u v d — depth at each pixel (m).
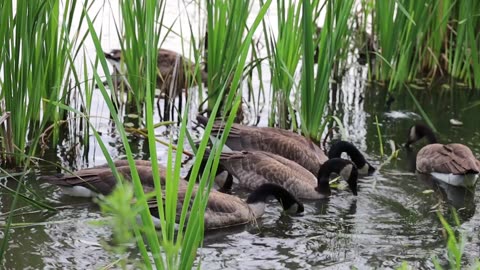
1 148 13.68
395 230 12.18
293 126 15.62
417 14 17.19
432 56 18.77
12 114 13.28
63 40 14.51
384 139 15.75
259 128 14.88
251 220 12.43
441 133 16.08
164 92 16.89
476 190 13.85
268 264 10.90
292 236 11.92
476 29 18.38
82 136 14.95
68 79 14.58
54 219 11.84
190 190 8.66
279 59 14.79
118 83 17.02
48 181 12.53
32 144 13.48
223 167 13.73
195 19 20.05
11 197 12.48
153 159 8.56
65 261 10.65
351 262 11.03
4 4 12.64
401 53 17.42
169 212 8.55
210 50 15.70
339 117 16.62
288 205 12.74
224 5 15.42
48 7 13.52
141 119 15.41
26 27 12.87
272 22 20.03
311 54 14.66
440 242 11.77
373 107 17.19
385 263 11.04
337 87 18.09
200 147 8.67
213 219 12.04
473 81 18.69
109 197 6.30
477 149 15.32
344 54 18.44
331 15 14.38
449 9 17.95
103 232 11.53
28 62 13.05
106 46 18.25
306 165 14.39
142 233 11.39
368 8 19.70
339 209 12.98
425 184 14.01
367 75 18.80
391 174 14.37
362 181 14.05
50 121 15.12
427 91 18.09
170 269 8.29
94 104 16.28
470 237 11.95
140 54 15.34
